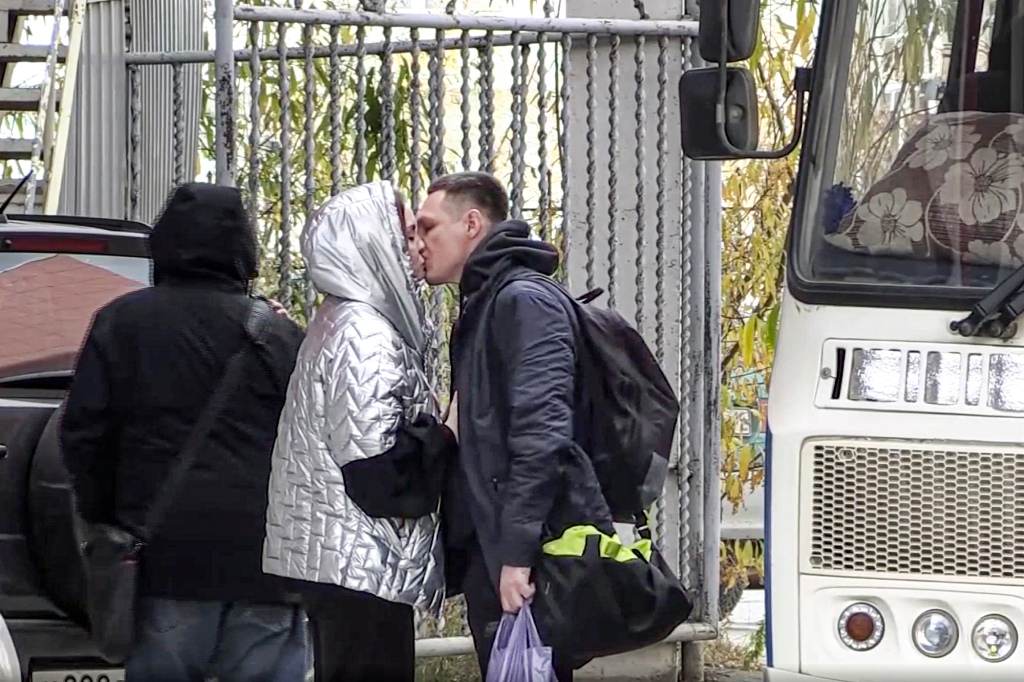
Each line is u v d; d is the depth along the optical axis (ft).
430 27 83.41
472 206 57.36
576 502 52.90
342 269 55.06
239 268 56.95
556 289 54.90
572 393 53.72
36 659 60.59
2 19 132.05
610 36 86.94
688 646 92.12
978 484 51.98
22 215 77.61
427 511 54.65
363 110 84.23
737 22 55.67
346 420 53.47
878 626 52.24
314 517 54.24
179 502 54.54
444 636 88.22
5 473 60.90
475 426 54.44
